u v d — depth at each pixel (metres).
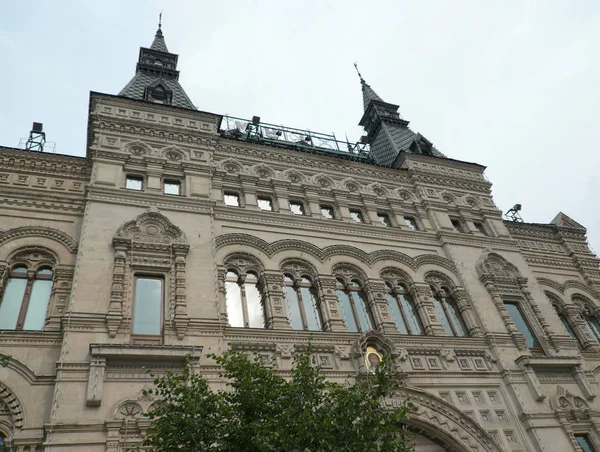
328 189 31.02
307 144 38.91
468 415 22.58
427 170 35.38
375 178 33.41
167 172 26.86
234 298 23.44
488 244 32.03
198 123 30.12
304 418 13.73
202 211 25.44
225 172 28.58
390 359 22.20
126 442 16.78
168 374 15.22
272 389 14.73
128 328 19.69
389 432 15.76
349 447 13.82
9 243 22.14
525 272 31.39
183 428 13.66
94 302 19.95
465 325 27.30
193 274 22.55
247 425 13.67
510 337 26.56
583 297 34.53
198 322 20.83
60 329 19.62
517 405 23.89
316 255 26.61
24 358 18.56
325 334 22.81
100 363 18.03
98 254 21.58
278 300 23.62
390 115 47.19
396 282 27.59
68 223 23.84
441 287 28.70
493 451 21.98
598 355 29.64
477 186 36.22
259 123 38.88
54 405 16.83
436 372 23.59
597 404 25.55
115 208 23.73
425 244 30.33
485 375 24.58
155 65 37.66
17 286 21.30
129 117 28.41
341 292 26.00
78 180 25.83
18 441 16.58
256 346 18.33
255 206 27.81
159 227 23.84
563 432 23.56
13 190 24.00
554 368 26.38
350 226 29.08
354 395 15.06
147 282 21.86
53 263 22.36
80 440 16.42
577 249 37.62
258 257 25.09
